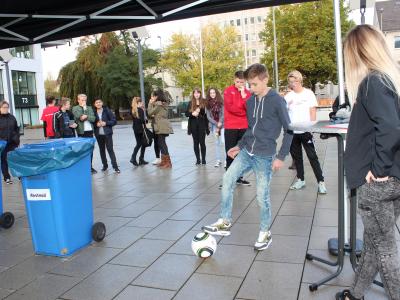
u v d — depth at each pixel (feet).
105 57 158.40
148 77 154.30
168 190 23.53
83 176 14.26
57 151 12.82
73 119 31.12
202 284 11.01
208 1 21.24
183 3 21.62
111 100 158.30
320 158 32.22
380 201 7.93
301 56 120.47
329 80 128.06
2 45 26.35
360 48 7.97
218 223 13.85
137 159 39.22
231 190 13.69
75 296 10.72
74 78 158.71
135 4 21.81
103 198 22.29
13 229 17.30
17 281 11.83
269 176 13.07
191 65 153.38
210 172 29.09
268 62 129.80
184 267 12.19
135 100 34.37
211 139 55.93
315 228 15.14
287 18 121.39
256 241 13.41
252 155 12.96
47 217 13.46
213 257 12.83
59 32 25.18
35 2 20.07
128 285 11.20
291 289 10.45
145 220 17.44
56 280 11.76
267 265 12.01
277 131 12.80
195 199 20.86
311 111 22.04
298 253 12.80
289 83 22.30
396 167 7.68
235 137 22.99
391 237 8.28
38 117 142.92
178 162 35.35
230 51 151.23
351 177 8.21
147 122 36.76
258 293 10.34
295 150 21.49
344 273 11.19
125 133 84.74
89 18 21.16
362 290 8.88
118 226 16.74
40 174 13.17
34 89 141.79
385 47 7.92
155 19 22.44
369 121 7.90
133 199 21.65
